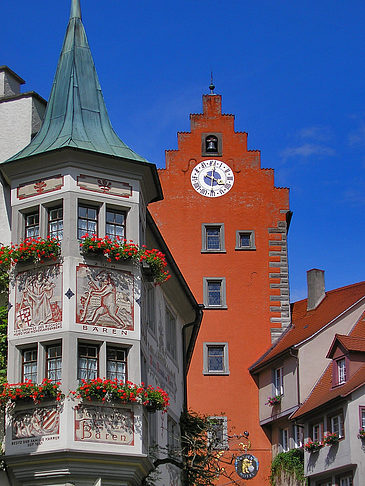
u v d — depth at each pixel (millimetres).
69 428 22625
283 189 53219
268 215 52812
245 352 50719
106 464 22875
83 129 25766
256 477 48312
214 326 51000
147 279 25625
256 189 53188
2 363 23938
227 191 53156
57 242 24078
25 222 25016
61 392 22859
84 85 26953
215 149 53906
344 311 48062
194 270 51844
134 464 23188
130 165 25422
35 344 23672
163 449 29016
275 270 51969
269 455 48906
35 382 23453
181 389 34844
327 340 47562
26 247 23906
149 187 26672
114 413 23297
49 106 26656
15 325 24031
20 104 27562
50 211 24750
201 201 52969
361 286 50344
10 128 27359
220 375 50188
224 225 52594
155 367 28875
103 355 23688
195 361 50344
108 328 23984
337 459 41344
